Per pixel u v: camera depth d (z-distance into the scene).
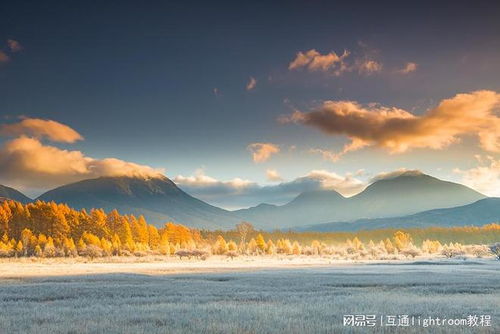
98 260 113.75
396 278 51.47
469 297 32.91
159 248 158.50
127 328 18.56
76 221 185.62
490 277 53.28
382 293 35.56
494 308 25.95
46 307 26.03
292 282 45.88
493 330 18.81
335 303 28.17
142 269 69.56
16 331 18.38
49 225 182.00
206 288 39.06
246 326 19.16
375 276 54.81
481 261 108.44
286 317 22.03
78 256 132.75
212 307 25.56
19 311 24.09
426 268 75.69
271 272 62.66
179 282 45.66
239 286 41.06
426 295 34.59
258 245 170.62
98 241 157.12
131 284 43.03
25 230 153.75
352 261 112.81
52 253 134.62
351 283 44.81
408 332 18.27
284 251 173.00
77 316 22.11
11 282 45.06
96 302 29.09
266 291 37.00
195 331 18.06
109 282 45.28
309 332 18.03
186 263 99.44
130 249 152.12
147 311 24.02
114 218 188.88
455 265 89.81
